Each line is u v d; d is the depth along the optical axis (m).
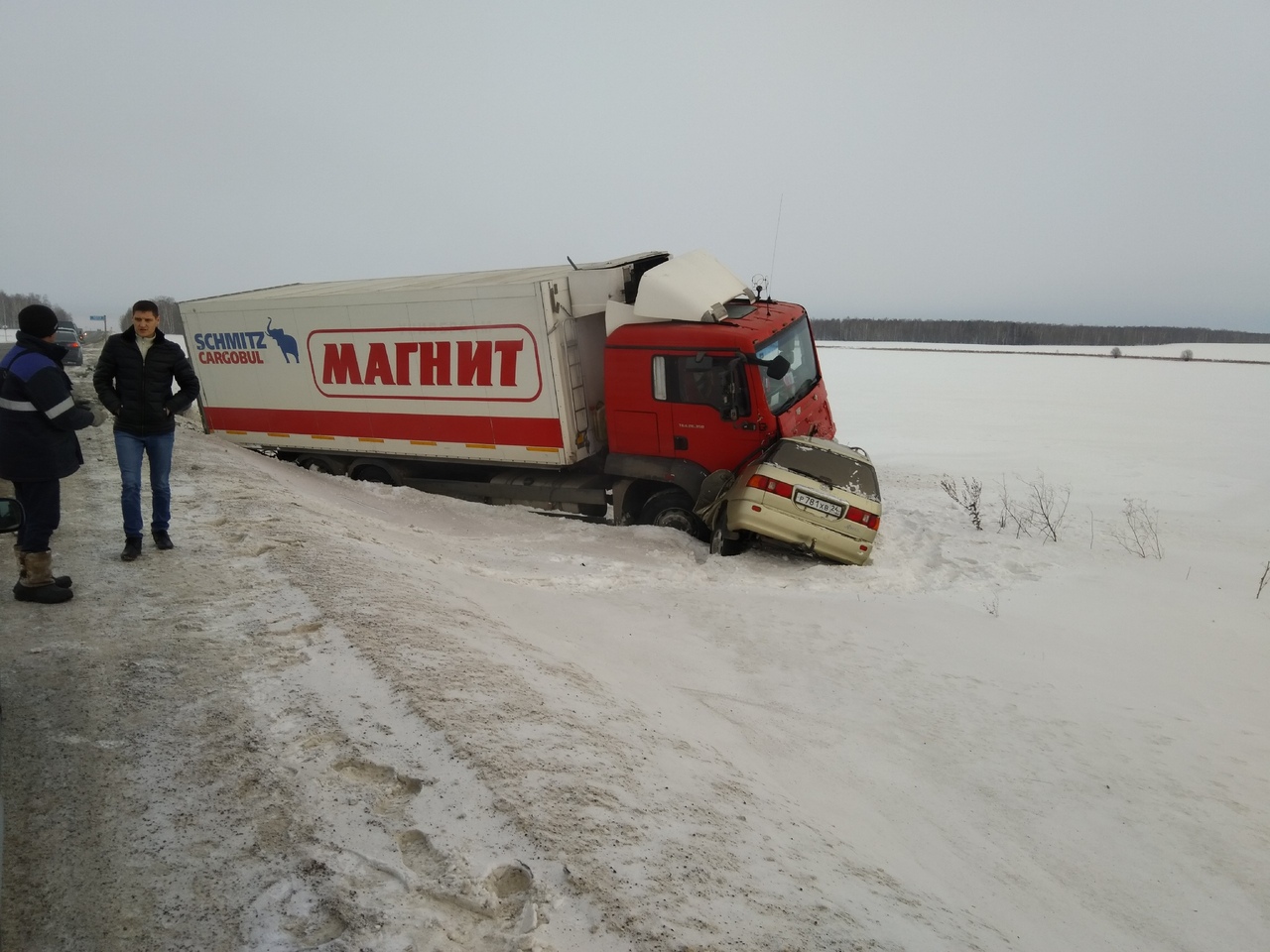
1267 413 33.47
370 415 12.88
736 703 5.77
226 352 14.14
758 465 9.88
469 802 3.22
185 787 3.35
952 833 4.41
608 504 11.55
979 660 6.89
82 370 28.70
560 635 6.46
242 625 5.03
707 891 2.93
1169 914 3.92
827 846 3.71
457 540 10.01
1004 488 15.54
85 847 3.00
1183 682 6.76
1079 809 4.82
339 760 3.54
